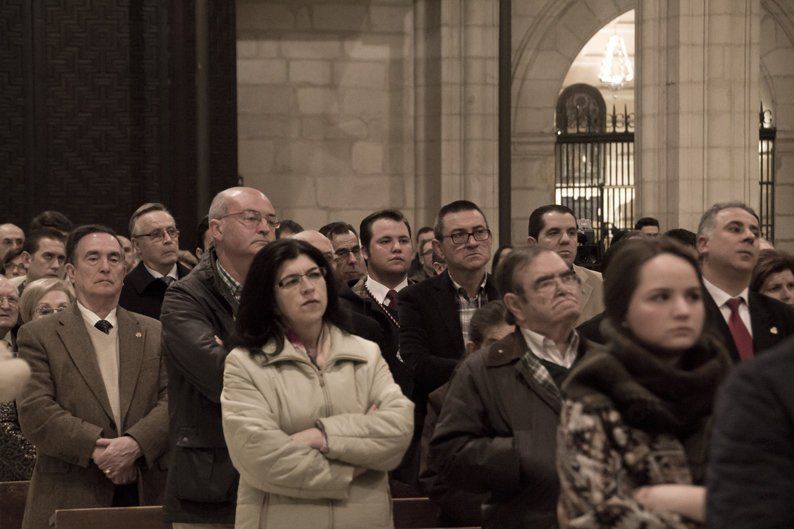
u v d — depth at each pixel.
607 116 23.83
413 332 8.05
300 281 5.67
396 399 5.73
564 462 3.85
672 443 3.79
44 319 7.61
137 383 7.59
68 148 15.72
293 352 5.64
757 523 3.12
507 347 5.53
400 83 20.86
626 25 23.58
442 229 8.21
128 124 15.85
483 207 19.95
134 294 9.80
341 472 5.45
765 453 3.14
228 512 6.12
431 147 20.47
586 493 3.73
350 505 5.55
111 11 15.78
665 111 15.20
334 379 5.69
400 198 20.89
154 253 9.88
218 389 6.01
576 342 5.54
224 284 6.52
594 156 22.89
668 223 15.20
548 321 5.43
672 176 15.12
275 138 20.91
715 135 15.00
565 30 21.77
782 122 22.14
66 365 7.47
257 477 5.41
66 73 15.69
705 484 3.62
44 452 7.34
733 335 6.82
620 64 23.59
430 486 6.59
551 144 21.89
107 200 15.80
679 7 15.00
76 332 7.58
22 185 15.49
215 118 17.59
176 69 15.97
